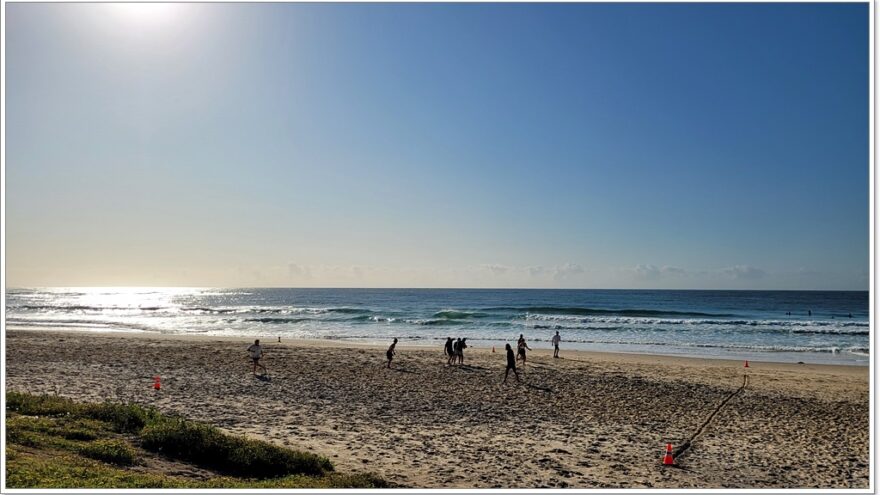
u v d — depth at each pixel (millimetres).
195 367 27203
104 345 36281
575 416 18719
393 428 16281
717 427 17750
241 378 24234
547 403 20594
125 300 145125
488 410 19203
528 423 17547
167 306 110500
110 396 19359
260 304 121625
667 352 39938
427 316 74562
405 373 26609
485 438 15508
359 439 14797
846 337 49562
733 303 117375
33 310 95875
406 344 44031
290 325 63469
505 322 62469
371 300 141875
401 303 122688
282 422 16453
